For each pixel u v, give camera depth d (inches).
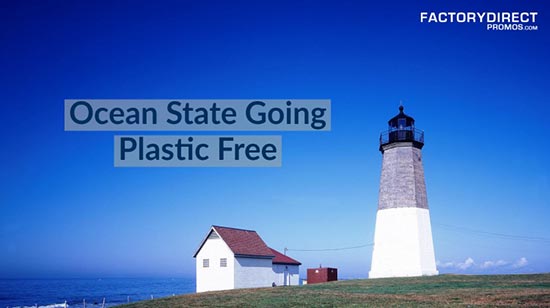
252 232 2431.1
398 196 2233.0
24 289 7514.8
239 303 1432.1
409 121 2309.3
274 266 2461.9
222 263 2193.7
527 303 1183.6
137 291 6663.4
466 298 1333.7
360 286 1851.6
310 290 1775.3
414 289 1654.8
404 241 2167.8
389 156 2316.7
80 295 5634.8
